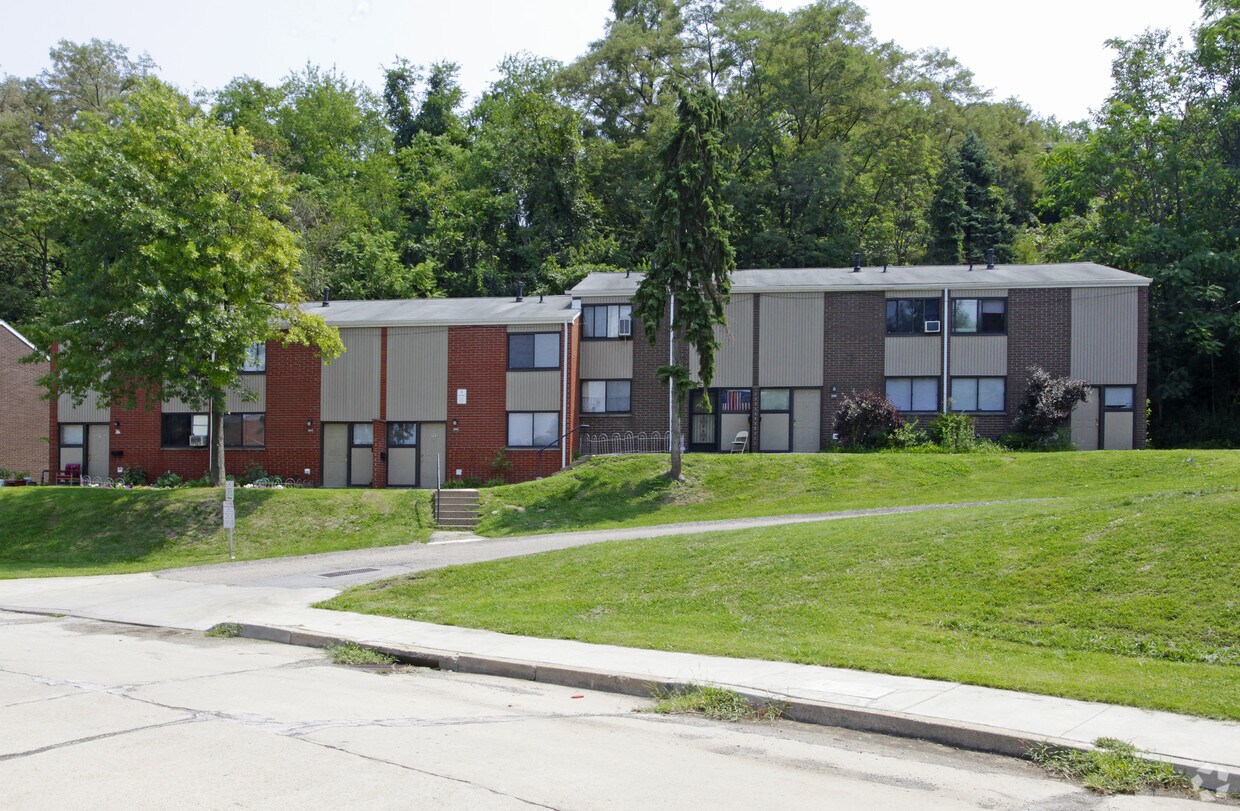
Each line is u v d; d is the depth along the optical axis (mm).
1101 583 11867
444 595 16328
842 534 15836
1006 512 15742
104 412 39219
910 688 9398
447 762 7305
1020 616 11578
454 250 60125
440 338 35781
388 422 36031
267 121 64812
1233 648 9953
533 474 34969
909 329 35500
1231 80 42875
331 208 57531
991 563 13141
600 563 16672
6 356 44094
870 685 9539
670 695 9766
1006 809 6395
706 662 10781
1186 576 11453
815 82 56625
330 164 63156
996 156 67812
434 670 11570
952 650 10852
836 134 59062
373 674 11281
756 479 29656
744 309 36438
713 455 31922
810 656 10734
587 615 13977
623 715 9094
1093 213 49031
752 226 55688
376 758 7402
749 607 13367
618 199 60594
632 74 61562
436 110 73000
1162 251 41719
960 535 14500
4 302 57844
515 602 15102
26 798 6449
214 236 29734
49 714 8945
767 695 9156
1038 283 34781
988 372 35031
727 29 58000
